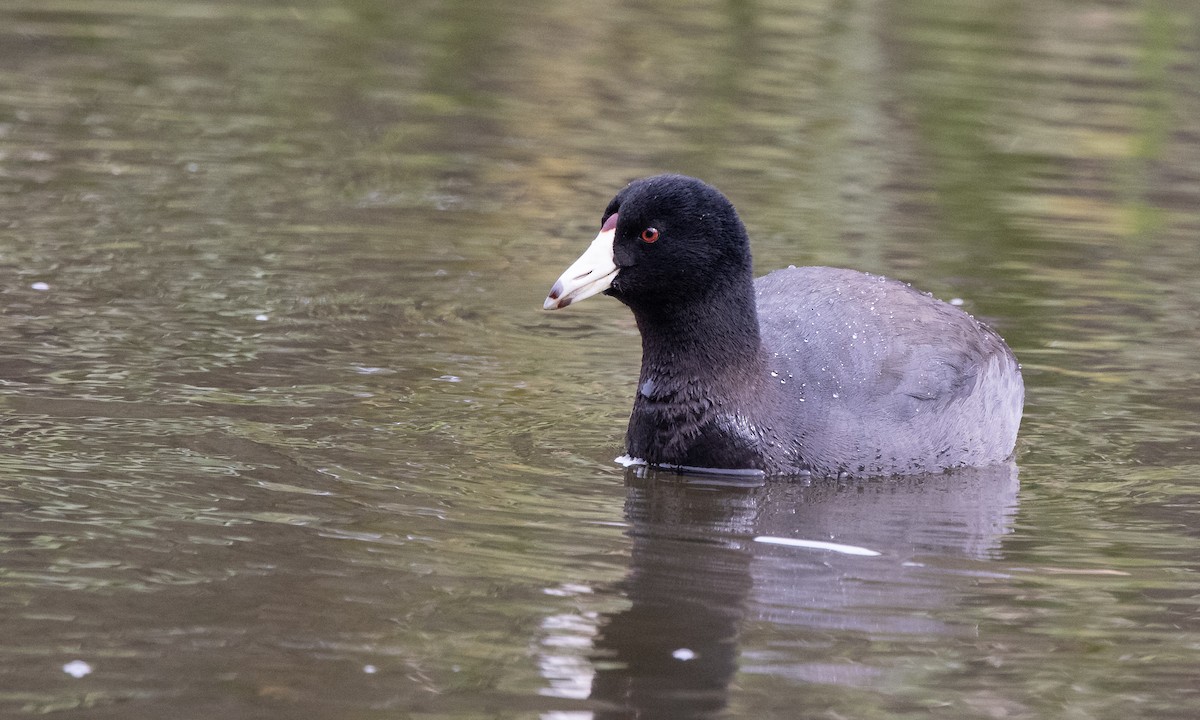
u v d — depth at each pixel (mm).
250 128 20656
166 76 23047
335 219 17234
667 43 26406
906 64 25078
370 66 24266
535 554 9328
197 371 12562
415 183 18719
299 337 13648
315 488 10234
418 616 8320
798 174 19375
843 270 12633
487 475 10797
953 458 11594
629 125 21453
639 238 11062
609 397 12750
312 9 27969
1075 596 9078
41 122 20297
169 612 8203
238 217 17094
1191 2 29719
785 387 11328
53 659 7629
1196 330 14703
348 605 8414
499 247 16625
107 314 13805
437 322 14344
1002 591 9133
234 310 14203
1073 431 12344
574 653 7980
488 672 7711
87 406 11594
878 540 9938
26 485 9977
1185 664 8164
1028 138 21281
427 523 9742
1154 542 10023
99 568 8734
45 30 25375
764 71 24625
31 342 12945
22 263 15039
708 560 9422
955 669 8023
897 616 8688
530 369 13320
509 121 21578
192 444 10938
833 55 25719
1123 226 17906
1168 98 23297
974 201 18594
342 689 7465
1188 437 12227
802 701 7590
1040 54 25844
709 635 8297
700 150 20297
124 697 7289
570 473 10977
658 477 11078
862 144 20859
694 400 11219
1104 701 7703
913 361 11641
